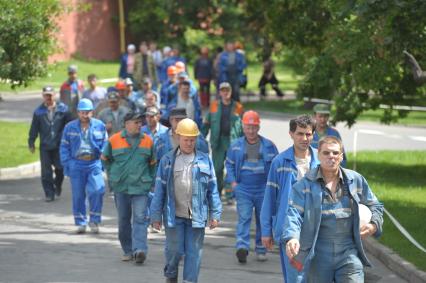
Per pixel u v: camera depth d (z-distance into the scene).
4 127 68.50
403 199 41.25
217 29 145.50
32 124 43.59
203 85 90.44
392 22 35.16
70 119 43.97
